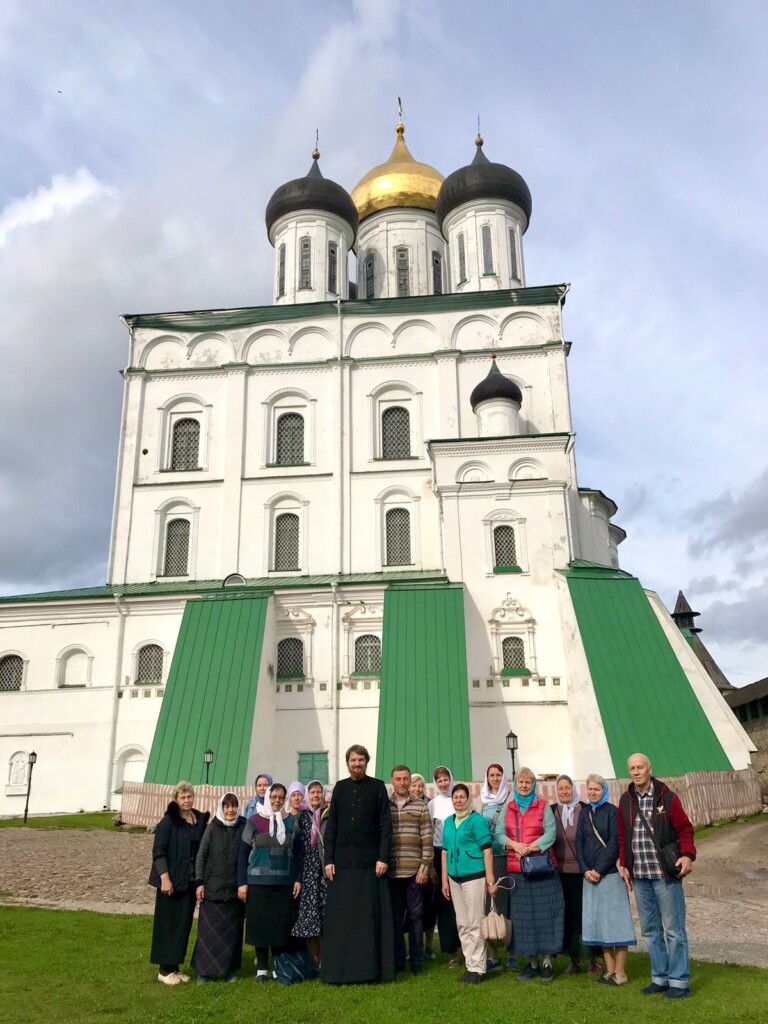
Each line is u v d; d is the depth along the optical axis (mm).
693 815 23969
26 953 10625
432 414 38312
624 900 9414
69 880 16891
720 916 13680
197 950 9828
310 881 9898
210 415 38844
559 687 31281
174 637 33594
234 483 37562
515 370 38312
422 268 48375
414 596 32062
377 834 9875
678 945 8820
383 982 9430
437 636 30719
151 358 39938
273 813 9969
